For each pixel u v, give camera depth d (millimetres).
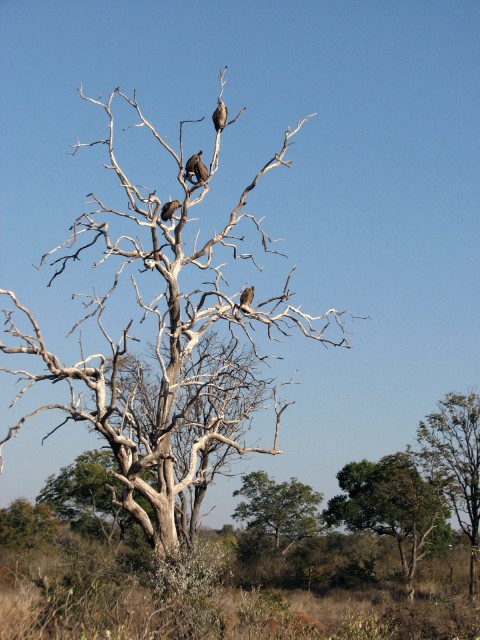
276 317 21531
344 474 50531
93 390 18734
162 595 16594
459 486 41656
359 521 46906
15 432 16578
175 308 20938
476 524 41312
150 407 24078
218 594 17547
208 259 21406
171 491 19625
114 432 18500
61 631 11219
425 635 18797
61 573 15742
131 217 20312
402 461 45125
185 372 21484
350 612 20297
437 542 49125
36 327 17219
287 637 14203
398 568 45469
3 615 11461
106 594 13727
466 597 27531
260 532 51969
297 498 53969
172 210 20422
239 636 14203
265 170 21688
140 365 24578
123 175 20203
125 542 34969
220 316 21219
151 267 20125
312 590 43438
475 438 42031
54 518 36125
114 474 18703
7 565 20984
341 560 49031
